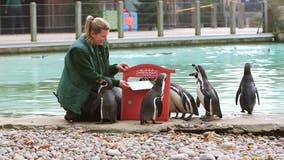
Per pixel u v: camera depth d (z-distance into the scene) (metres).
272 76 14.84
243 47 25.09
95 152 7.21
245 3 32.03
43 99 12.22
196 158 6.77
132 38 25.42
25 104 11.66
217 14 32.25
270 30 28.47
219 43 26.88
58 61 20.02
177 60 19.70
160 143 7.61
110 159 6.91
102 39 8.77
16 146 7.60
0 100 12.17
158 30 26.59
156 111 8.51
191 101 8.73
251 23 32.03
